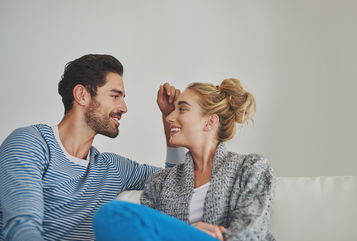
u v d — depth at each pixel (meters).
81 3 2.77
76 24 2.77
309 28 2.61
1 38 2.77
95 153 1.75
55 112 2.72
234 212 1.31
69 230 1.56
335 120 2.53
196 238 1.02
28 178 1.49
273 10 2.66
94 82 1.77
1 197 1.46
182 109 1.54
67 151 1.71
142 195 1.56
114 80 1.80
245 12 2.67
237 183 1.38
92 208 1.60
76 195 1.61
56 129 1.73
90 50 2.75
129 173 1.72
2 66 2.76
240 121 1.55
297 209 1.42
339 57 2.55
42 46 2.77
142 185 1.72
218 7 2.69
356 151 2.47
